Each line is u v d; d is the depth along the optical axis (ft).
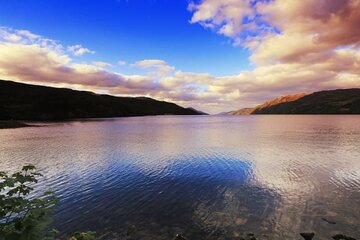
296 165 100.99
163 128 347.77
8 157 126.31
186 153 134.00
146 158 120.78
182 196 67.10
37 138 216.95
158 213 56.90
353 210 55.31
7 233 18.11
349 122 443.32
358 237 44.29
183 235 47.06
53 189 74.64
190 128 346.54
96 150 147.74
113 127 369.09
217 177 84.69
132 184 78.69
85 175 90.17
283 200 62.34
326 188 70.85
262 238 44.93
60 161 115.44
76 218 54.90
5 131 293.02
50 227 50.78
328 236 44.80
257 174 87.61
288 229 47.75
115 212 57.77
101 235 47.52
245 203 61.11
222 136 228.22
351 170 90.48
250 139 200.44
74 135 243.40
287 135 229.66
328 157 116.78
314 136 216.33
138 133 265.75
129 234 47.75
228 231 47.93
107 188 75.10
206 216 54.60
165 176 87.20
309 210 55.98
